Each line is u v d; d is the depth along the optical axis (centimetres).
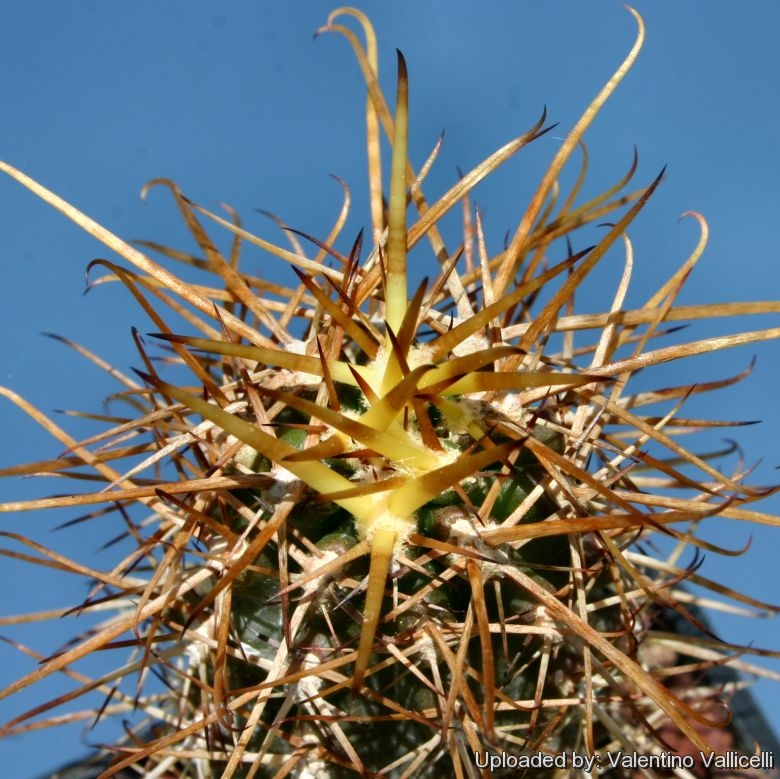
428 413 15
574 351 18
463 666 14
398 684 15
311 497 14
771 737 21
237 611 16
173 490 15
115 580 16
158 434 16
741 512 15
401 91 14
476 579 14
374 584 13
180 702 18
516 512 15
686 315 16
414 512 15
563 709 16
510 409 15
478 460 13
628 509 14
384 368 14
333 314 14
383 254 16
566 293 15
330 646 15
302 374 15
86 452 16
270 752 16
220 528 15
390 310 14
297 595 15
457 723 15
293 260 16
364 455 14
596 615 17
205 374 15
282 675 15
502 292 16
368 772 15
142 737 21
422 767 16
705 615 24
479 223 16
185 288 15
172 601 15
